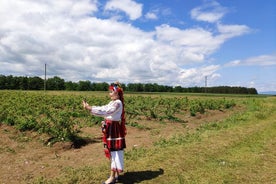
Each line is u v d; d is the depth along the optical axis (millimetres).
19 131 12672
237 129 14602
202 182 7918
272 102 34156
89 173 8242
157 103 25656
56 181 7730
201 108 22453
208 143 11602
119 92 7422
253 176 8523
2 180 8031
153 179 8008
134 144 11594
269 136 13234
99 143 11531
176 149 10602
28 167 8992
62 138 11000
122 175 8211
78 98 29188
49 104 24250
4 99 26219
